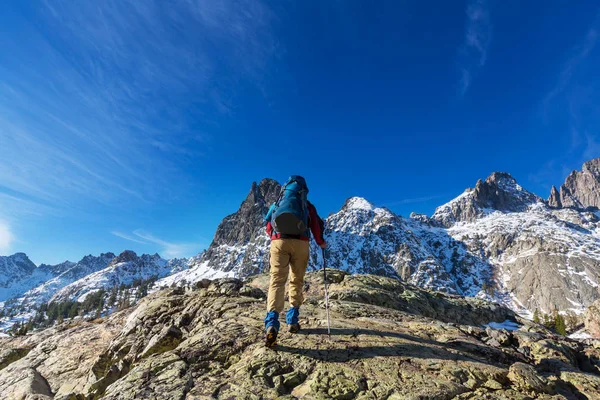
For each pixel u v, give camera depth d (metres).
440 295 13.35
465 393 4.47
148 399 4.20
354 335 6.13
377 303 10.73
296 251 5.89
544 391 4.69
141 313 8.97
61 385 7.63
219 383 4.56
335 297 10.44
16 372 8.14
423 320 8.23
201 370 5.00
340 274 13.08
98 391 6.97
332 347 5.49
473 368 5.17
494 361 6.14
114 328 9.86
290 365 4.93
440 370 4.97
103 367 7.81
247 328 6.35
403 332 6.75
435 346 6.03
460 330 7.71
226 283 9.96
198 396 4.25
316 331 6.27
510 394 4.57
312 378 4.59
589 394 5.11
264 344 5.49
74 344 9.12
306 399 4.16
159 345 7.20
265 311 7.64
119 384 4.69
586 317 21.86
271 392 4.29
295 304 6.23
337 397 4.21
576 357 7.45
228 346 5.66
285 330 6.26
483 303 13.01
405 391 4.32
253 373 4.71
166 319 8.62
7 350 9.98
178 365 5.07
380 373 4.75
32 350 9.34
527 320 12.55
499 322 12.32
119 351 7.92
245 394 4.23
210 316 7.78
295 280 6.25
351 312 8.30
